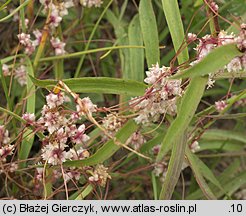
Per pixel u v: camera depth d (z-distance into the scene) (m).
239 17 0.24
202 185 0.23
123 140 0.21
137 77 0.25
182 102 0.19
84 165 0.21
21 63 0.25
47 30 0.24
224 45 0.18
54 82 0.21
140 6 0.24
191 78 0.19
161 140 0.23
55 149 0.21
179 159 0.21
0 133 0.22
